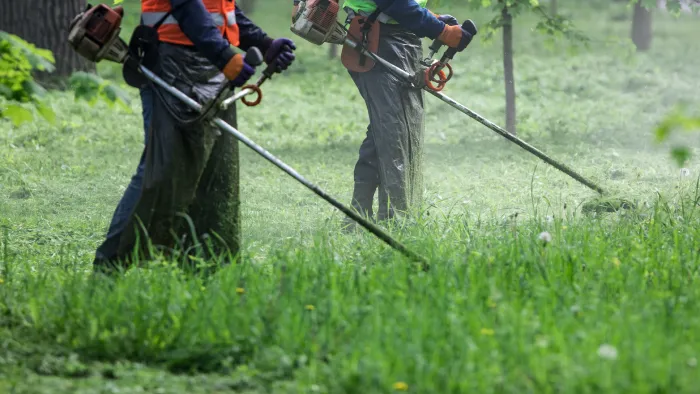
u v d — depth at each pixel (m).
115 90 11.02
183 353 9.08
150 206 11.32
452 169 23.61
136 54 11.38
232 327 9.36
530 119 32.03
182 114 11.09
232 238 11.92
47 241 15.81
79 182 21.97
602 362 7.93
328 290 10.22
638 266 11.21
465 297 9.67
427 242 12.97
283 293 9.90
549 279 10.51
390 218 16.03
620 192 17.50
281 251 12.43
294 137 29.33
